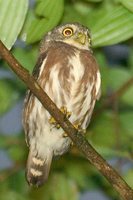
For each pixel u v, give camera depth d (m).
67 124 2.56
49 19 2.59
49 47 2.72
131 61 2.86
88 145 2.56
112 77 2.85
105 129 2.87
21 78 2.53
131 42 2.88
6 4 2.52
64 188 2.93
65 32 2.73
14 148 2.91
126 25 2.61
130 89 2.84
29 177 2.73
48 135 2.72
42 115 2.70
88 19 2.72
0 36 2.52
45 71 2.69
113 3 2.70
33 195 2.93
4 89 2.88
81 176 2.95
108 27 2.61
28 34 2.61
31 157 2.73
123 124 2.87
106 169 2.56
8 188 2.94
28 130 2.72
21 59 2.79
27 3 2.52
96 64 2.72
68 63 2.70
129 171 2.83
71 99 2.70
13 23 2.52
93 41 2.61
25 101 2.72
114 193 2.96
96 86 2.71
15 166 2.89
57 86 2.69
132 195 2.55
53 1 2.58
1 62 2.88
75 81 2.69
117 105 2.85
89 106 2.72
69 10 2.75
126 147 2.88
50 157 2.73
